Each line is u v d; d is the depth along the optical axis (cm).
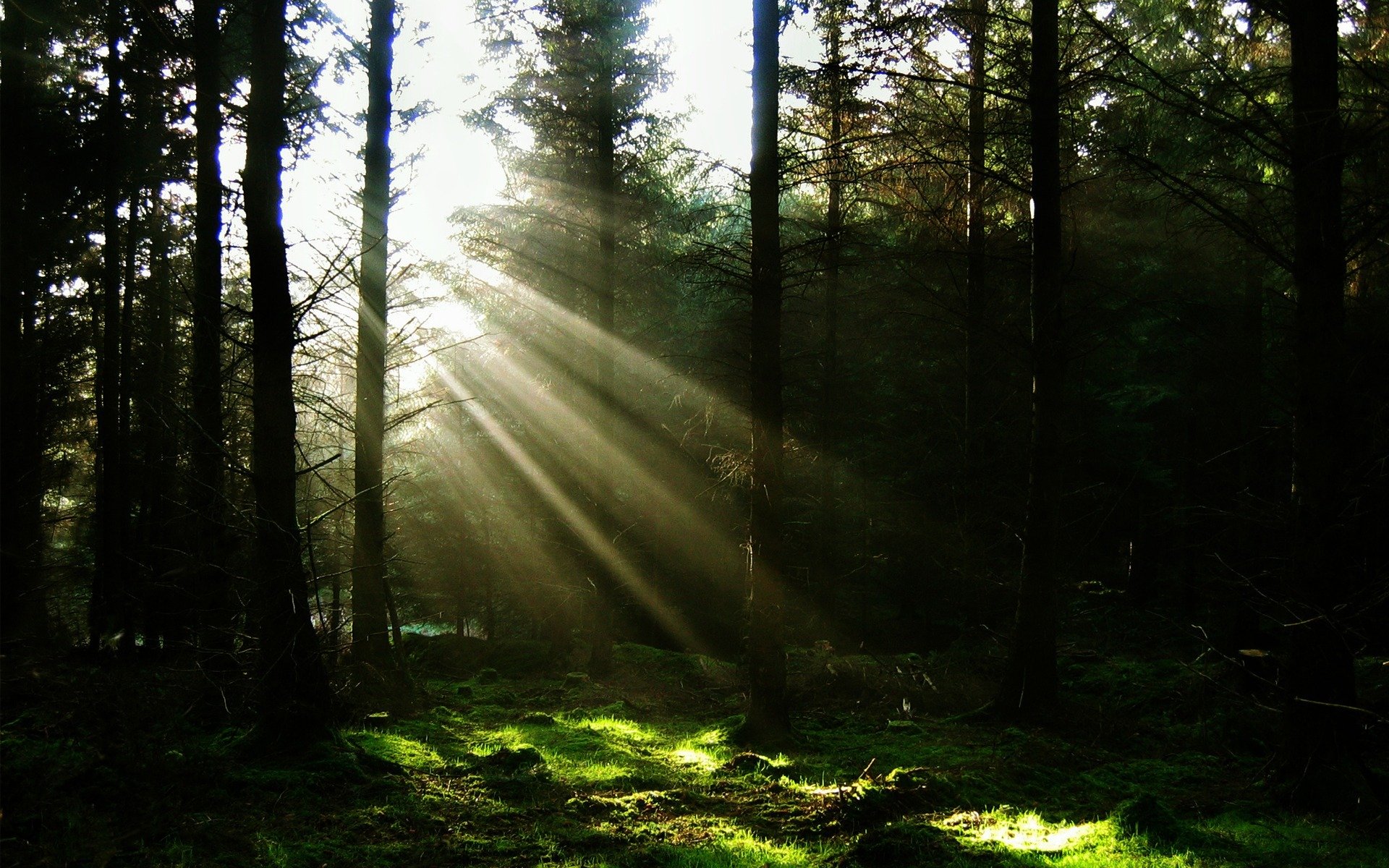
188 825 557
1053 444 1083
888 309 1627
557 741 955
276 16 800
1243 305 1417
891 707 1205
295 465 805
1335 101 723
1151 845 587
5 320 1161
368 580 1175
